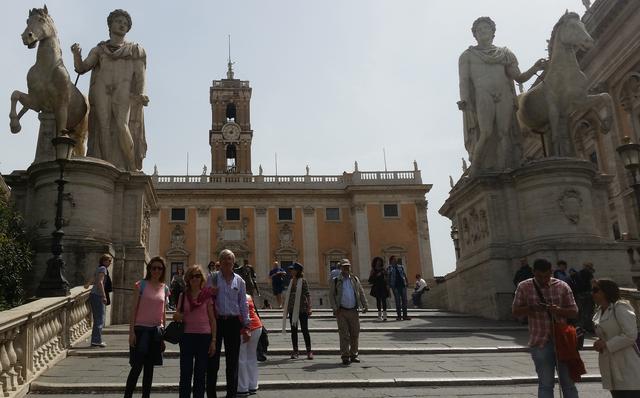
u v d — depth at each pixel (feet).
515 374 24.54
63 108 46.01
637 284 45.06
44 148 46.85
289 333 39.09
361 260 164.96
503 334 38.68
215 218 166.91
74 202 43.45
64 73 46.11
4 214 38.42
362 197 170.30
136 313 19.44
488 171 51.70
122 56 50.96
